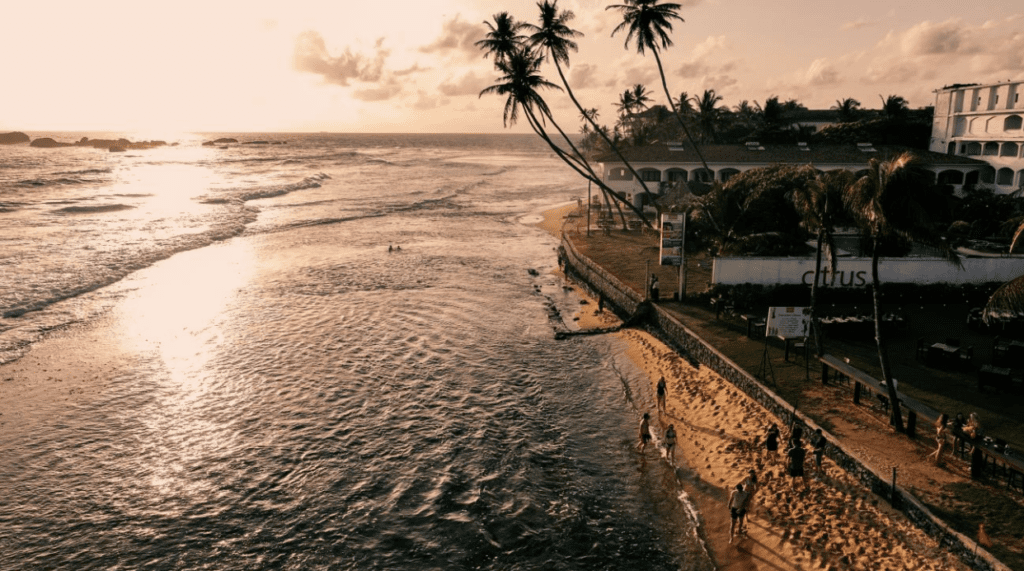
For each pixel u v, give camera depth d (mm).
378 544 16141
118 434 21453
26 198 80438
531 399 25078
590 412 24000
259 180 117812
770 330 24484
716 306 32000
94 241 53562
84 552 15617
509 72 50969
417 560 15555
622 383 26891
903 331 27625
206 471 19328
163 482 18719
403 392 25312
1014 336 26688
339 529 16719
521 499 18172
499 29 52062
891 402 19234
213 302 37469
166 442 21016
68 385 25234
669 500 18125
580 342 32156
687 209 49844
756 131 91750
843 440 18609
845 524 15875
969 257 34219
